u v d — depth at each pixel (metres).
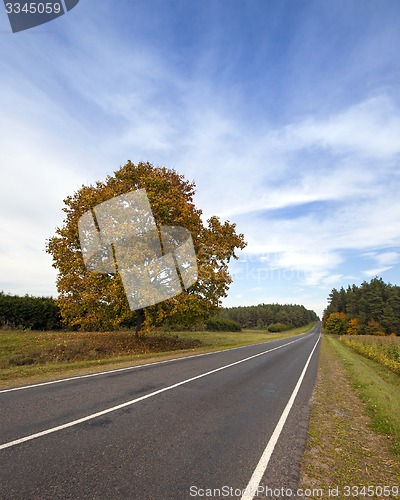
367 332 86.62
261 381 10.20
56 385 8.45
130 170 20.50
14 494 3.28
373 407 7.65
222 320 61.00
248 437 5.21
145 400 7.12
